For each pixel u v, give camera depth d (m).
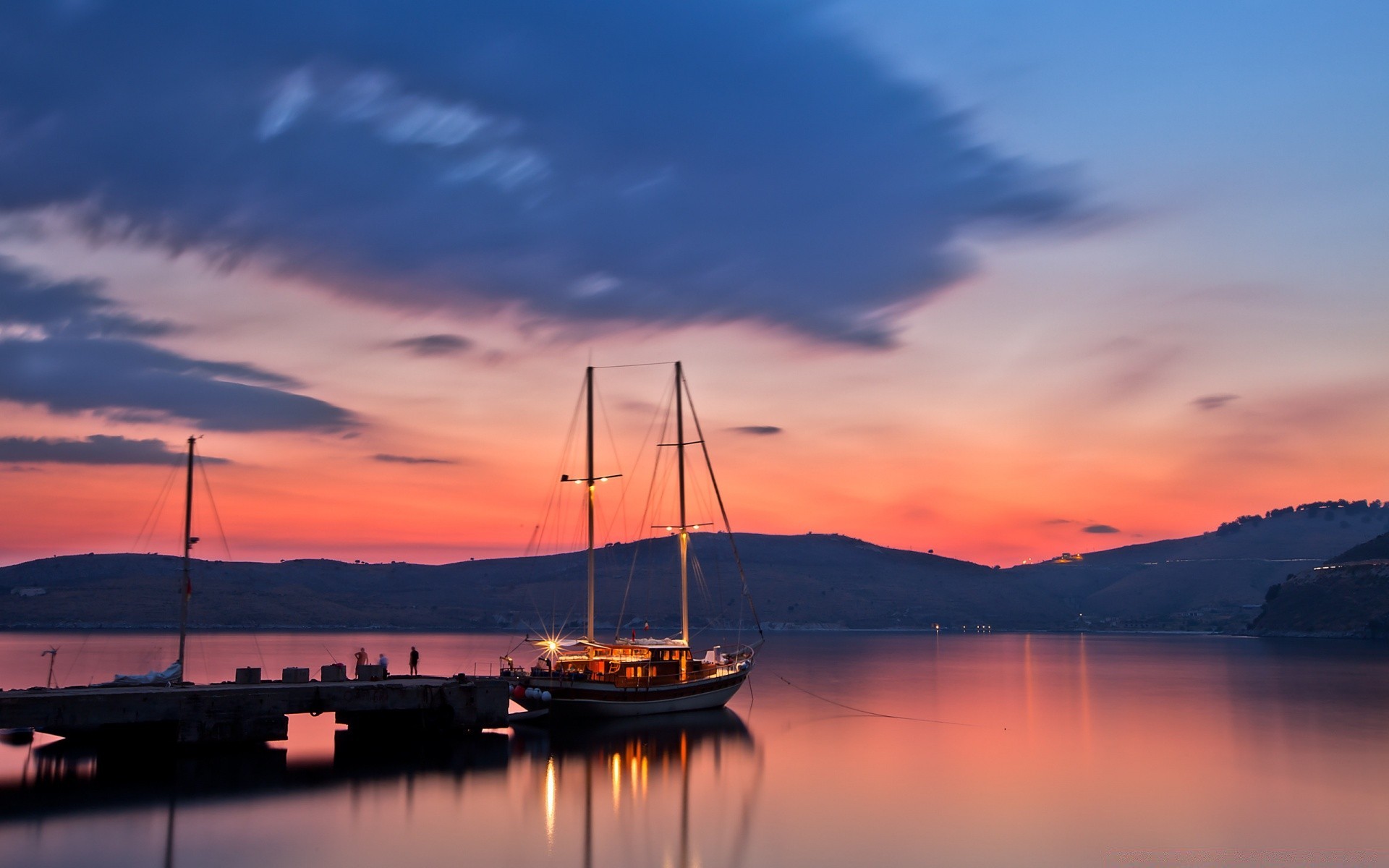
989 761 55.16
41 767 45.59
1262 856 36.22
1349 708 87.19
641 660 70.38
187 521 65.25
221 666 146.75
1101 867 34.75
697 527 83.12
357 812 39.47
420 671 141.25
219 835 35.81
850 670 153.25
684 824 39.62
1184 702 92.56
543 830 38.06
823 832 38.72
